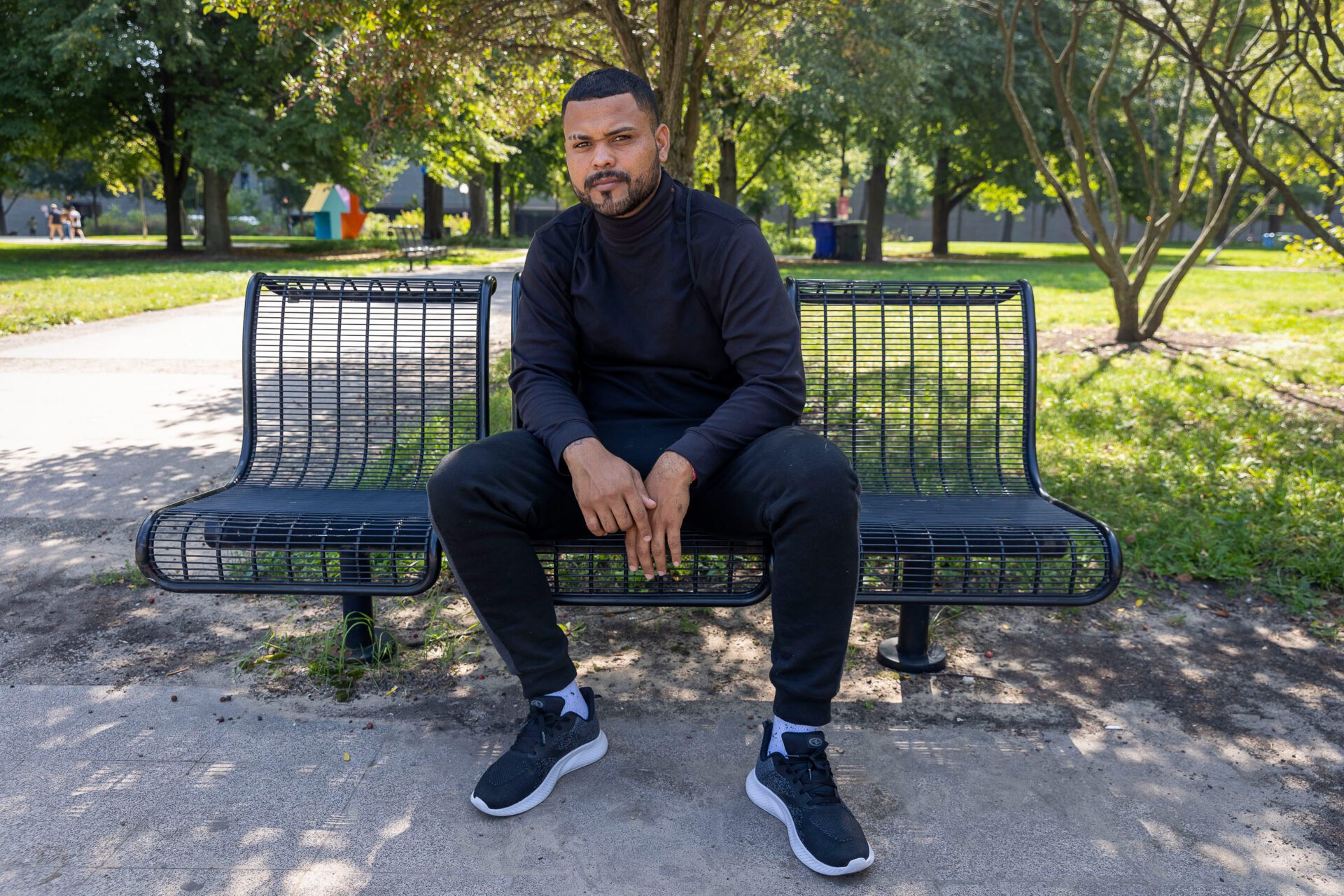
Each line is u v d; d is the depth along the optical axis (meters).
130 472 4.66
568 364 2.36
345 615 2.77
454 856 1.93
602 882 1.86
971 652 2.89
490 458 2.04
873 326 3.10
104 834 1.98
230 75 22.64
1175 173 8.55
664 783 2.19
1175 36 8.20
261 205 70.62
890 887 1.86
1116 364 7.77
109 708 2.50
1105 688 2.67
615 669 2.76
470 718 2.46
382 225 50.94
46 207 66.62
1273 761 2.32
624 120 2.10
